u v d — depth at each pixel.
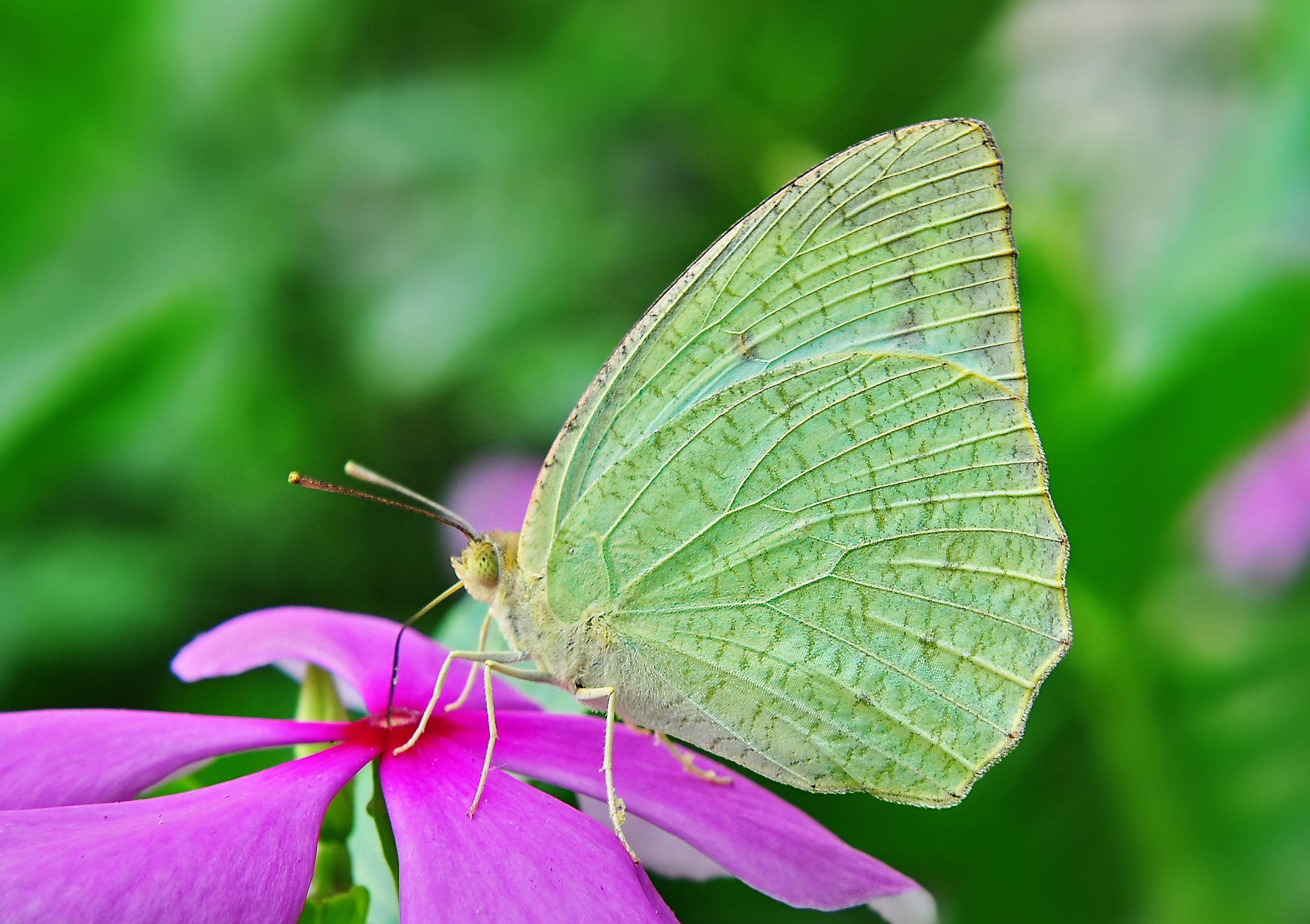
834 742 0.22
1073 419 0.24
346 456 0.29
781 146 0.29
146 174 0.30
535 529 0.22
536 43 0.32
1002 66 0.29
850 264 0.22
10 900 0.20
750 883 0.21
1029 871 0.24
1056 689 0.25
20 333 0.28
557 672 0.22
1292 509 0.25
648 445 0.22
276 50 0.31
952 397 0.22
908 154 0.22
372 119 0.31
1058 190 0.27
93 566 0.28
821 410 0.22
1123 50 0.28
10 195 0.29
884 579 0.22
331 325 0.29
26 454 0.27
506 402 0.29
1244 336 0.24
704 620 0.22
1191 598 0.25
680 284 0.22
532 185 0.30
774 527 0.22
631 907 0.20
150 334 0.28
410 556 0.29
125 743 0.21
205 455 0.28
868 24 0.28
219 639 0.22
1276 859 0.24
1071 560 0.24
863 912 0.22
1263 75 0.26
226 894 0.20
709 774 0.22
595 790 0.21
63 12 0.28
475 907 0.20
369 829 0.22
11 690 0.28
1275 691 0.24
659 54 0.29
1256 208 0.25
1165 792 0.24
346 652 0.22
